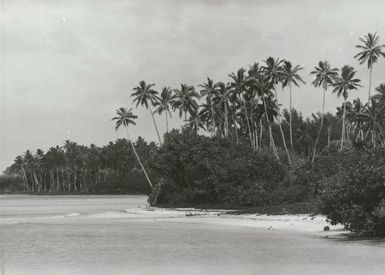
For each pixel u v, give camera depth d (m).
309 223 48.62
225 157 84.50
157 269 24.55
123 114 120.62
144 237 40.72
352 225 35.31
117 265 25.97
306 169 70.88
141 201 146.75
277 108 114.69
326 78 109.19
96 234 44.19
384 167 34.66
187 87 122.38
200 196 85.00
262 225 50.16
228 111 120.94
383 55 102.56
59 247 34.47
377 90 110.69
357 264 24.72
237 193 79.19
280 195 72.38
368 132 108.62
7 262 27.45
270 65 110.94
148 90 117.75
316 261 25.84
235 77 114.00
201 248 32.53
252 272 23.20
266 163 83.56
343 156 64.62
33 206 123.50
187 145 89.88
